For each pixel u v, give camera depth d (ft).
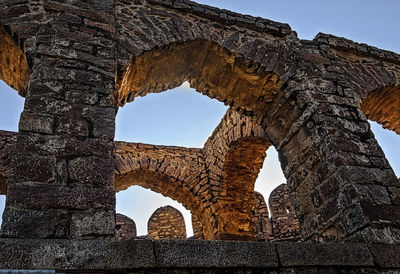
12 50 11.99
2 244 6.35
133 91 15.02
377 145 13.35
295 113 14.74
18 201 7.40
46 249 6.51
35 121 8.86
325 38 17.85
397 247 9.68
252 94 16.20
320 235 12.23
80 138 9.01
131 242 7.07
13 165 7.89
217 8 16.24
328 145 12.76
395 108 18.94
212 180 26.73
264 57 15.34
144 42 13.41
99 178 8.46
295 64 15.61
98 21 12.31
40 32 11.00
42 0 12.43
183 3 15.47
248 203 26.21
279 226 32.91
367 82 16.89
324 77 15.55
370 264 8.86
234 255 7.64
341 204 11.56
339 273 8.51
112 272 6.74
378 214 10.77
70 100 9.71
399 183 12.12
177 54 14.75
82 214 7.74
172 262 7.06
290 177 14.40
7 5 11.97
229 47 14.99
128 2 14.47
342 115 13.98
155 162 27.35
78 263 6.50
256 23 16.40
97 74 10.71
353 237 10.79
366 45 18.76
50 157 8.37
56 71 10.22
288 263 8.00
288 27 17.21
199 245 7.50
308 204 13.14
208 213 26.08
